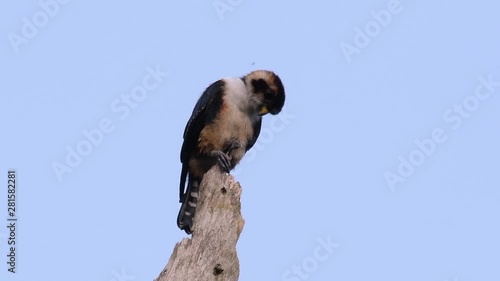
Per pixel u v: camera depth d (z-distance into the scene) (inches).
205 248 741.3
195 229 758.5
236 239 758.5
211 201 774.5
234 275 745.6
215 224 757.3
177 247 744.3
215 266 735.7
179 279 720.3
